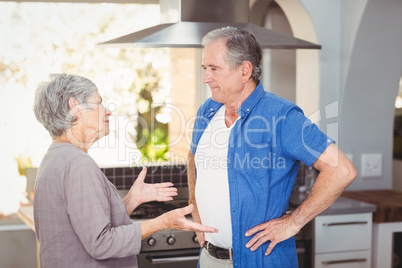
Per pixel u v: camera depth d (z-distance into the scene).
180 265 2.64
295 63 3.82
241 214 1.72
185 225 1.52
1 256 3.48
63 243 1.49
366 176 3.43
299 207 1.70
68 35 3.68
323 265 2.86
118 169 3.09
